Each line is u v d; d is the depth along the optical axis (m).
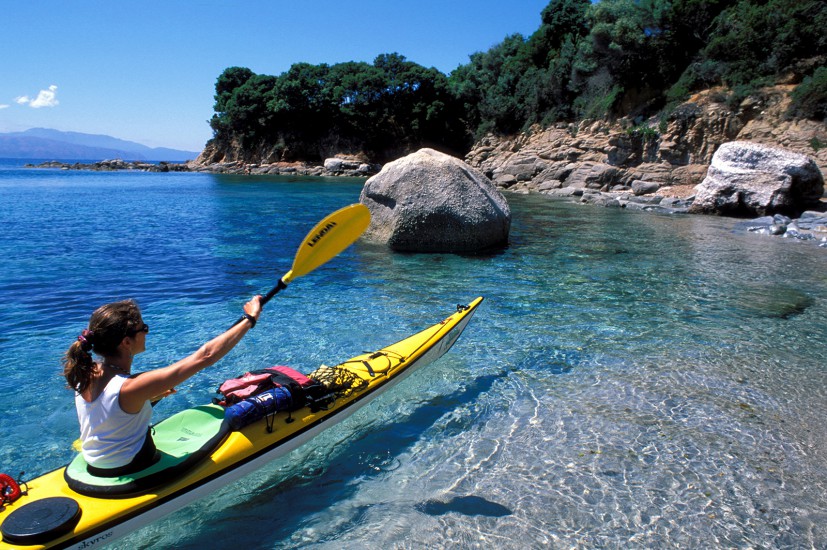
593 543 2.97
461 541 2.97
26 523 2.43
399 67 58.03
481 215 10.95
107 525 2.61
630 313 7.08
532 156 32.22
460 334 5.85
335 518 3.18
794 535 3.06
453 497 3.37
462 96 54.34
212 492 3.15
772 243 12.75
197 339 5.98
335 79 59.69
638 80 33.16
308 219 16.41
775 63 26.14
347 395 4.03
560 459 3.78
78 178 45.69
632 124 30.97
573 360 5.54
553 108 40.19
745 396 4.77
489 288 8.21
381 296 7.69
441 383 4.98
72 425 4.15
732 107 25.95
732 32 28.41
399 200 10.94
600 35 33.22
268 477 3.59
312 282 8.45
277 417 3.56
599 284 8.55
